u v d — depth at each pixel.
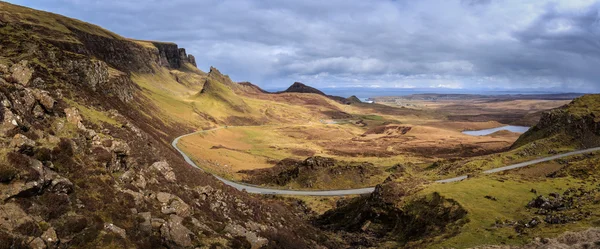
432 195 79.44
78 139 43.47
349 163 145.50
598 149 133.38
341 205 106.88
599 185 77.69
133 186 42.53
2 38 92.69
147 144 66.50
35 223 27.31
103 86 118.69
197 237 40.06
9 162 29.97
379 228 81.19
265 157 191.88
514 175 98.62
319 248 63.91
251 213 61.34
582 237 46.12
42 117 42.41
